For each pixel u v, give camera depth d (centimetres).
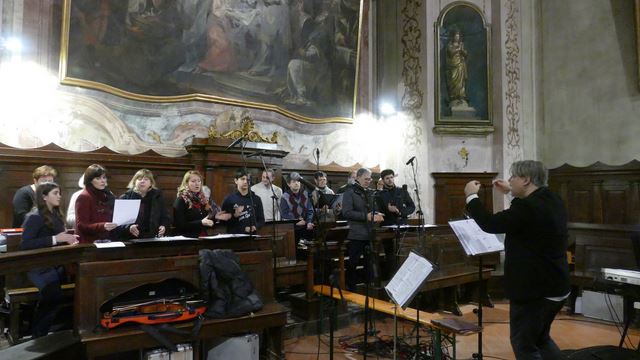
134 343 278
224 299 317
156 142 596
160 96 597
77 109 539
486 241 326
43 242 339
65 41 525
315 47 744
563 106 781
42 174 421
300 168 722
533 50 802
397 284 294
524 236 281
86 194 371
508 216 279
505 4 780
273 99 698
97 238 363
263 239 373
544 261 274
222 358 332
